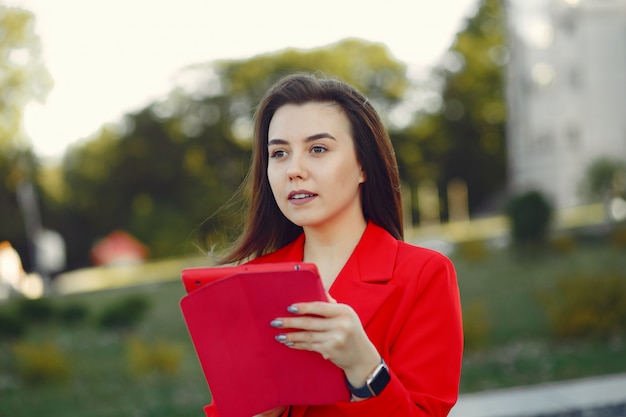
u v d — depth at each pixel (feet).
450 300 4.97
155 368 25.82
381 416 4.30
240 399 4.49
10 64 62.95
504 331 27.76
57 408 22.02
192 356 28.84
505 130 123.65
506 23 106.32
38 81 64.23
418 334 4.85
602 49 96.43
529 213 43.16
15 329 35.78
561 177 98.43
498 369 22.52
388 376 4.27
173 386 23.66
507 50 106.22
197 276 4.45
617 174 54.95
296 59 116.47
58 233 114.11
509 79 106.93
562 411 15.01
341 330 4.06
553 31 99.66
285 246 5.90
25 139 68.33
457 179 126.82
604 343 24.86
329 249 5.42
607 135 96.27
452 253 48.44
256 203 5.96
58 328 38.01
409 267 5.06
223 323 4.32
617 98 96.27
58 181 111.96
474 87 123.44
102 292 53.21
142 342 32.24
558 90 99.55
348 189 5.15
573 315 25.96
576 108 98.02
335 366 4.31
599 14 96.32
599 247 44.52
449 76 124.16
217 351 4.42
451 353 4.85
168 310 39.83
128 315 36.60
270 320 4.21
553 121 99.96
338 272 5.34
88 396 23.26
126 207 116.37
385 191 5.51
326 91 5.13
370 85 121.19
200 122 115.65
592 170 56.18
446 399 4.74
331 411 4.88
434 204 126.62
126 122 115.75
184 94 116.16
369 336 4.94
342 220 5.38
